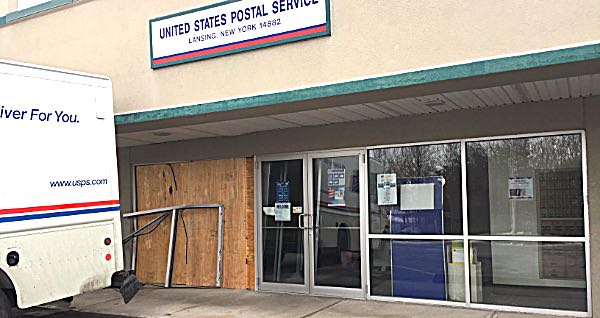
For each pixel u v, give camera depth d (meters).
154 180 11.12
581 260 7.37
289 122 8.92
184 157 10.70
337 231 9.16
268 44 7.54
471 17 6.24
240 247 10.09
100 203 7.23
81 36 9.44
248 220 10.03
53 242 6.68
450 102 7.54
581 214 7.39
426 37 6.48
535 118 7.62
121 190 11.41
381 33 6.77
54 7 9.75
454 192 8.23
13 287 6.31
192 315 8.16
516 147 7.82
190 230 10.66
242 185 10.10
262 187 9.96
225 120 8.57
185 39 8.29
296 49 7.36
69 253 6.84
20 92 6.49
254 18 7.68
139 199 11.29
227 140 10.24
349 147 8.99
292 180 9.62
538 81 6.37
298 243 9.55
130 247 11.23
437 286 8.30
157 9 8.61
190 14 8.25
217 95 8.01
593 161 7.26
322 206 9.30
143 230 11.11
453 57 6.32
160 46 8.52
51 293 6.63
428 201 8.41
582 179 7.37
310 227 9.37
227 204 10.27
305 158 9.44
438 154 8.38
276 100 7.31
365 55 6.86
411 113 8.34
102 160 7.30
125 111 8.85
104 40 9.15
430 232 8.38
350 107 7.71
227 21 7.91
